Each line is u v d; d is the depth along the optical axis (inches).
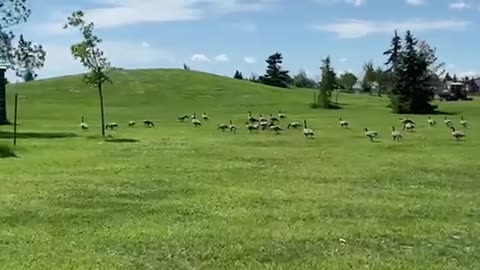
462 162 1136.2
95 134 1871.3
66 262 463.2
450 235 555.5
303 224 599.5
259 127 2044.8
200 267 453.7
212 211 663.8
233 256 482.0
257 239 536.7
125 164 1083.9
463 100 4520.2
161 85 4564.5
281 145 1497.3
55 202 706.2
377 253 494.6
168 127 2225.6
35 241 527.2
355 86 6186.0
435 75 3526.1
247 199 738.8
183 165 1075.9
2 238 535.8
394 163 1123.3
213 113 3253.0
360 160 1173.7
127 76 4808.1
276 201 727.1
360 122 2511.1
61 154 1246.9
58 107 3575.3
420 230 573.6
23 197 736.3
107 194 765.9
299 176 946.7
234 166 1067.9
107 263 461.7
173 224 597.6
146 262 465.4
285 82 6299.2
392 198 753.0
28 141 1549.0
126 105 3826.3
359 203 714.8
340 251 499.5
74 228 578.6
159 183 860.6
